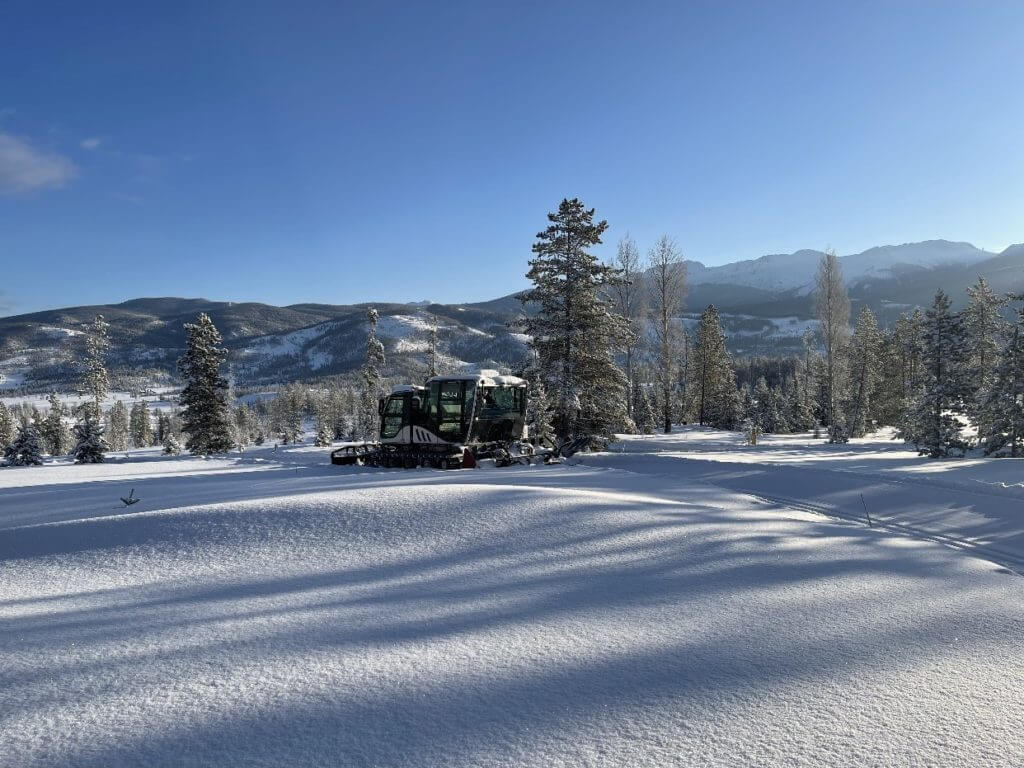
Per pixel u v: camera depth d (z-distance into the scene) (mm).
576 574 5883
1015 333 23547
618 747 2811
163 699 3340
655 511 8562
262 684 3514
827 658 3912
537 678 3584
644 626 4496
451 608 4914
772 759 2703
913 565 6434
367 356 58906
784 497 12039
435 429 18859
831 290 54312
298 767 2654
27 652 4074
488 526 7418
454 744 2842
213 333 43781
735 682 3539
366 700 3303
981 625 4582
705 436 42844
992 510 9781
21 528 7434
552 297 24844
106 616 4816
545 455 21516
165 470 22141
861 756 2736
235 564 6238
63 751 2814
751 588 5492
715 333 60375
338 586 5543
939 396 24062
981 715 3154
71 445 78500
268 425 142875
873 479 13188
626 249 47219
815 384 75062
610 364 24516
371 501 8172
